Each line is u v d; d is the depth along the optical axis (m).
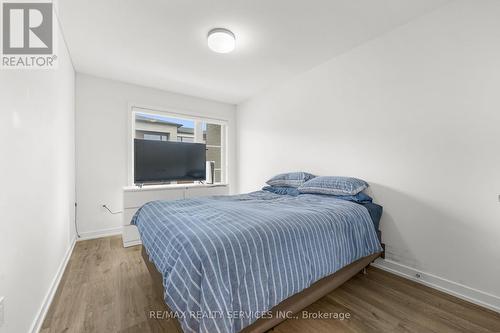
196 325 0.92
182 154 3.54
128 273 2.05
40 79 1.53
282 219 1.37
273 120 3.57
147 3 1.74
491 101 1.57
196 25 2.02
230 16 1.90
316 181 2.46
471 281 1.65
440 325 1.39
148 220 1.71
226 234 1.12
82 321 1.41
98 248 2.69
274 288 1.15
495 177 1.56
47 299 1.55
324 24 2.02
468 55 1.67
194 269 0.97
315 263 1.37
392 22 2.00
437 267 1.82
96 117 3.10
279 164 3.49
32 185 1.35
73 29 2.07
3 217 0.99
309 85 2.97
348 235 1.67
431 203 1.87
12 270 1.07
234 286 1.02
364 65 2.35
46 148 1.63
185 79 3.24
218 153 4.40
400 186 2.06
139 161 3.16
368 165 2.32
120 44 2.33
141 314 1.47
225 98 4.11
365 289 1.80
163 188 3.12
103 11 1.82
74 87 2.90
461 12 1.70
